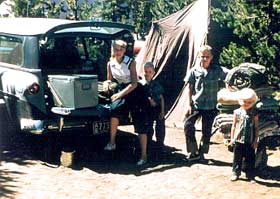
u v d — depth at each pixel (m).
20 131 5.67
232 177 4.69
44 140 5.37
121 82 5.31
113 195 4.28
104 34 6.05
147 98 5.30
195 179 4.74
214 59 7.84
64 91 4.99
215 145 6.18
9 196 4.10
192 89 5.25
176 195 4.29
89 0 23.55
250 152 4.64
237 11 7.25
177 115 7.59
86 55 5.96
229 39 7.86
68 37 5.69
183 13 8.34
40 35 5.20
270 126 5.18
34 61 5.17
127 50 6.05
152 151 5.64
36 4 18.09
